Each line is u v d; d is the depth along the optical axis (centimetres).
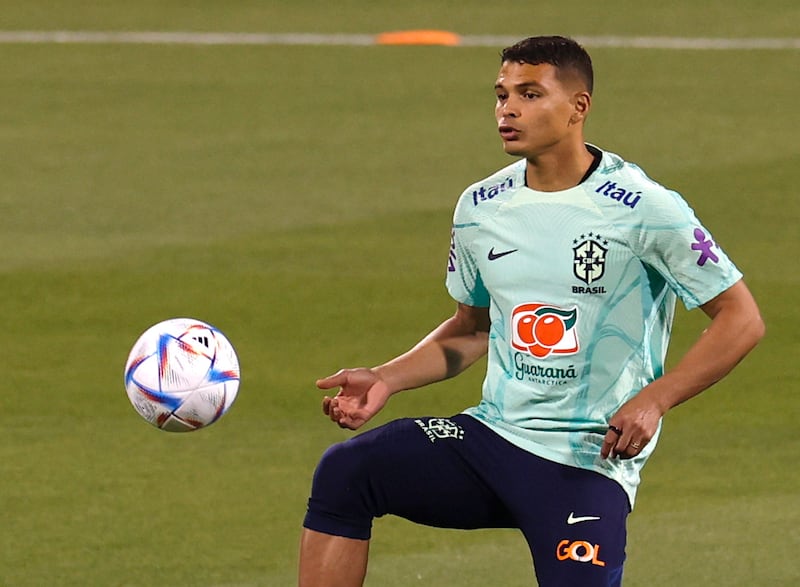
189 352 1719
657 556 2208
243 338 3259
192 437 2714
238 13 7456
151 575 2131
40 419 2800
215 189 4497
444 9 7525
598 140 5050
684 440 2695
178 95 5806
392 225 4103
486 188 1645
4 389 2955
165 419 1716
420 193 4438
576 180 1602
